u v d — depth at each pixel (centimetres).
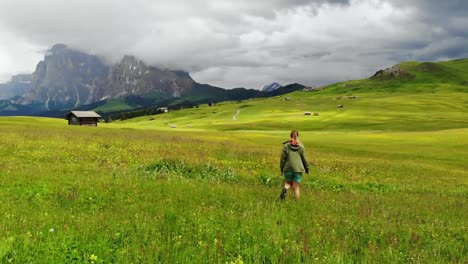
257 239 876
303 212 1270
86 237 798
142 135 5431
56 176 1641
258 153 3881
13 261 654
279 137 7781
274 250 804
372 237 992
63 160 2430
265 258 776
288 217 1165
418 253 854
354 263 794
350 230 1051
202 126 16675
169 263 695
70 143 3428
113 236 815
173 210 1105
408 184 2828
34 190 1313
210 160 3081
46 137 3834
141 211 1085
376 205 1584
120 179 1681
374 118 18350
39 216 946
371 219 1232
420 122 16500
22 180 1480
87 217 969
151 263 683
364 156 5100
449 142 7412
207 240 842
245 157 3562
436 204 1789
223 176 2188
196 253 744
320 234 965
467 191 2652
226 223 996
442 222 1269
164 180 1788
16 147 2812
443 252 907
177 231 891
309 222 1111
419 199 1944
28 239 745
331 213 1303
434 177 3472
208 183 1827
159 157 2986
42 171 1784
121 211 1082
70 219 932
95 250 727
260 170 2856
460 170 4319
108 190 1392
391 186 2555
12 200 1154
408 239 991
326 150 5534
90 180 1598
